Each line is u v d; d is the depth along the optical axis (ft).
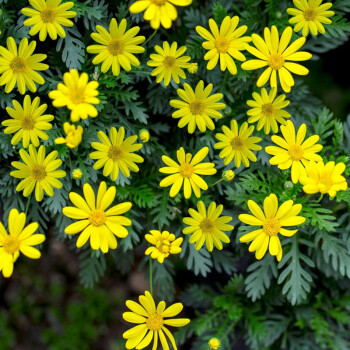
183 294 3.73
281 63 2.93
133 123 3.18
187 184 2.90
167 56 2.92
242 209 3.21
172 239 2.84
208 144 3.16
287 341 3.72
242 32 2.93
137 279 4.04
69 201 3.10
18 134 2.88
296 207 2.84
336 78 3.98
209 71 3.20
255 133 3.20
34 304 4.01
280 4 3.27
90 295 4.00
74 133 2.69
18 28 3.00
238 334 3.64
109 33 2.89
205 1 3.41
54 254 3.94
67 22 2.86
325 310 3.58
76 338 3.95
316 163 2.92
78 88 2.69
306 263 3.38
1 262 2.74
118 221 2.80
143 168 3.27
